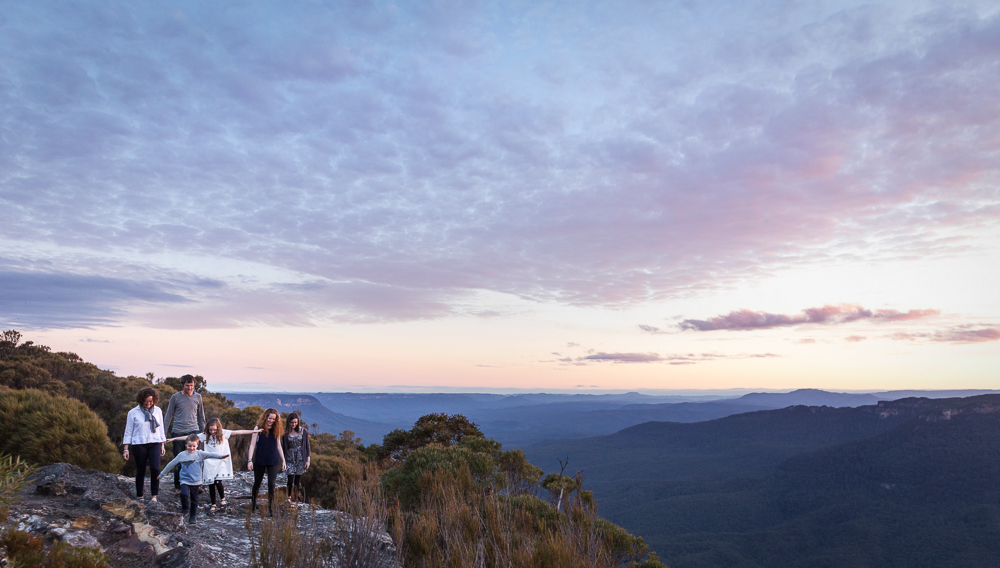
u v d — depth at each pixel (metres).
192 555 4.93
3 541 3.55
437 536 6.45
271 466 8.08
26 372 20.25
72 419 10.58
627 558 7.90
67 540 4.54
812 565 192.00
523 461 13.95
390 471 11.31
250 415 24.09
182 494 6.75
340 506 6.85
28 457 9.54
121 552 4.96
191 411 8.46
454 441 25.77
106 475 7.84
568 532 6.21
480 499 8.66
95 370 24.75
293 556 4.45
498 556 5.27
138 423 7.37
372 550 5.21
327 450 26.06
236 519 7.34
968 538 191.38
